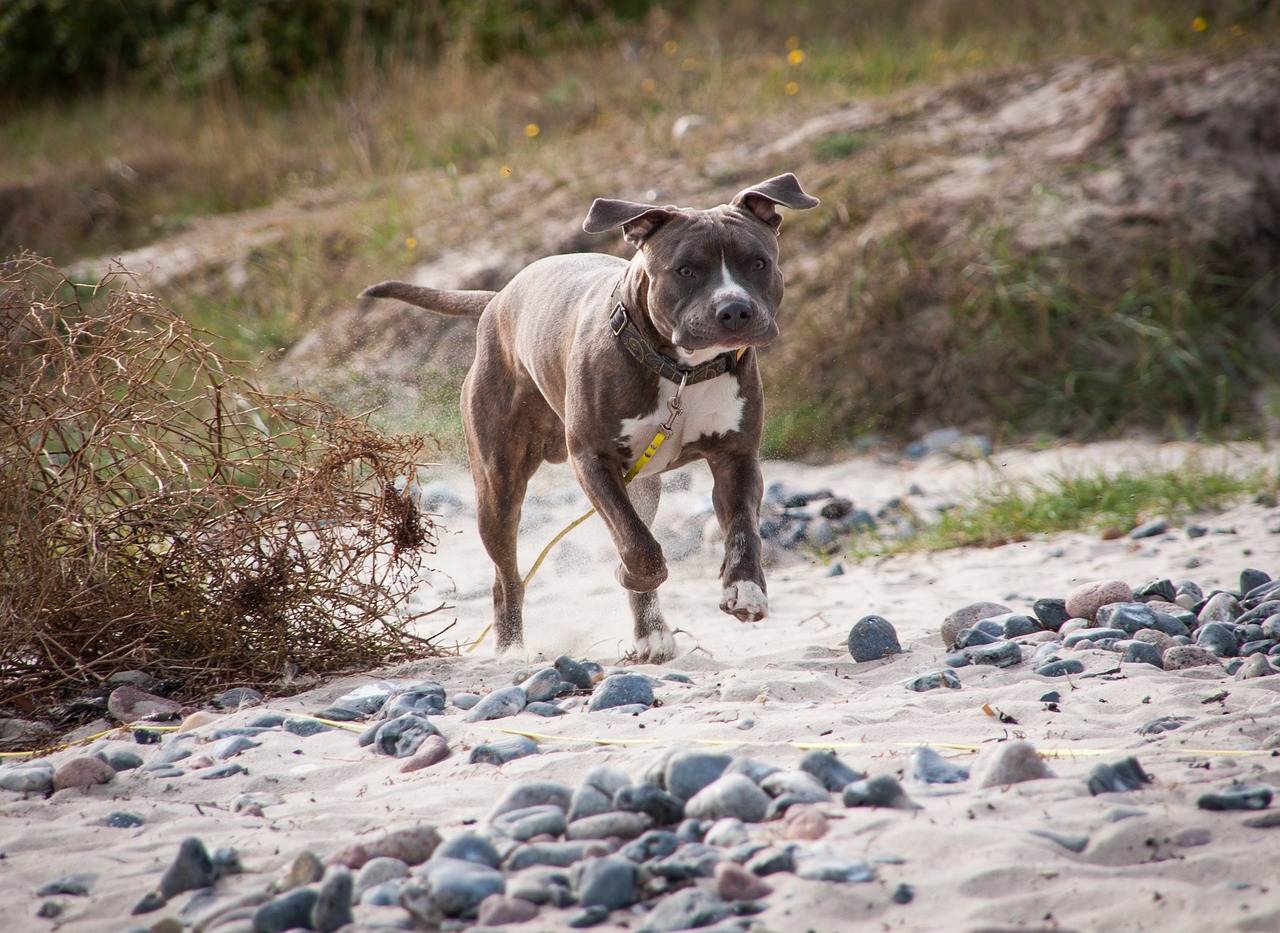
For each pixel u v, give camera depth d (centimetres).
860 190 1808
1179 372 1490
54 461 829
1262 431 1389
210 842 477
